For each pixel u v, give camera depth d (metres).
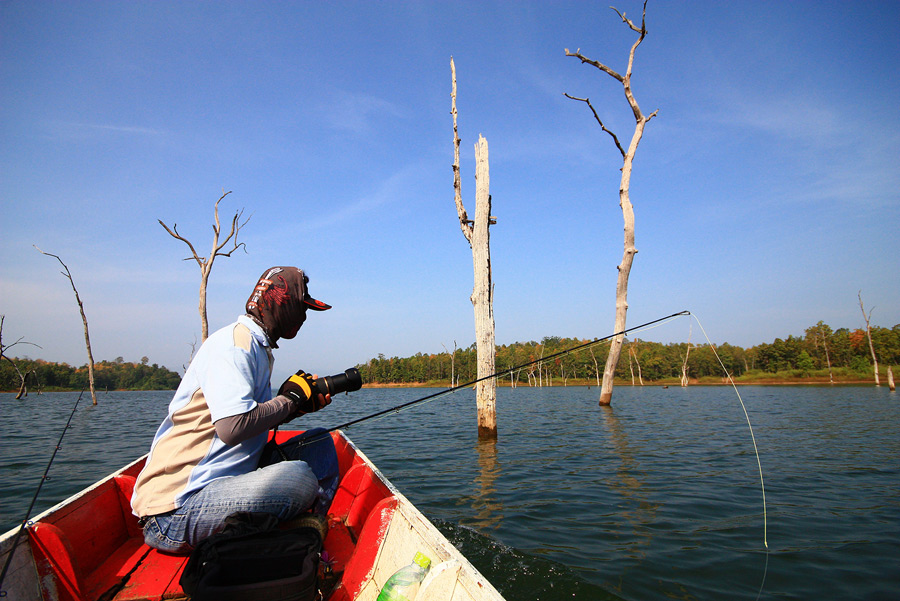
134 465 3.21
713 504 5.61
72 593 1.90
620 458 8.73
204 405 2.12
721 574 3.67
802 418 16.72
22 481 6.84
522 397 38.16
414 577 1.87
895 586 3.47
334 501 3.66
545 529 4.70
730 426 14.13
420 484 6.67
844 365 87.38
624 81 17.28
